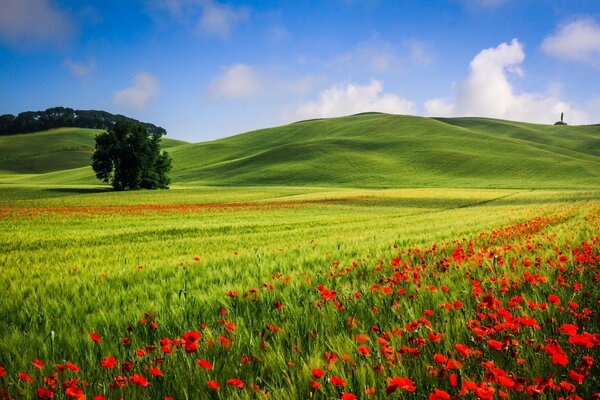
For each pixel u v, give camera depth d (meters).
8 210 44.12
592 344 2.73
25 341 3.87
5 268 9.06
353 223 27.20
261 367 3.11
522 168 117.06
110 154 83.56
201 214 41.38
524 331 3.56
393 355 3.02
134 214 41.06
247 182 115.44
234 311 4.88
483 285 5.32
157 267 8.82
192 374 2.97
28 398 2.71
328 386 2.75
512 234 12.05
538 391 2.34
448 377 2.78
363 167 123.31
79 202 61.06
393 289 5.22
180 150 171.62
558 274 5.88
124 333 4.11
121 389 2.72
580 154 146.25
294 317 4.43
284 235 19.33
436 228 18.33
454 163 123.88
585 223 14.98
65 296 6.13
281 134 184.12
